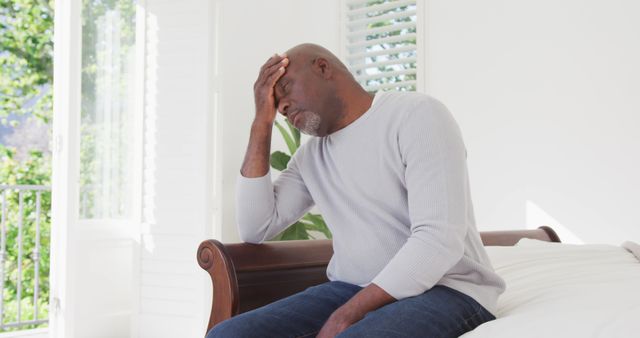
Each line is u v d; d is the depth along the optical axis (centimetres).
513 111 361
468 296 124
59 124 329
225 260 149
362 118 138
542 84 350
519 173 357
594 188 329
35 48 663
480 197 372
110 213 354
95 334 340
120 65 362
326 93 139
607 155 326
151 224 348
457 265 128
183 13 350
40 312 627
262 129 154
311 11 455
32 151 666
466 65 382
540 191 348
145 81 359
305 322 133
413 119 129
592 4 334
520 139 357
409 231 134
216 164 342
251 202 157
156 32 357
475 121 376
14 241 631
